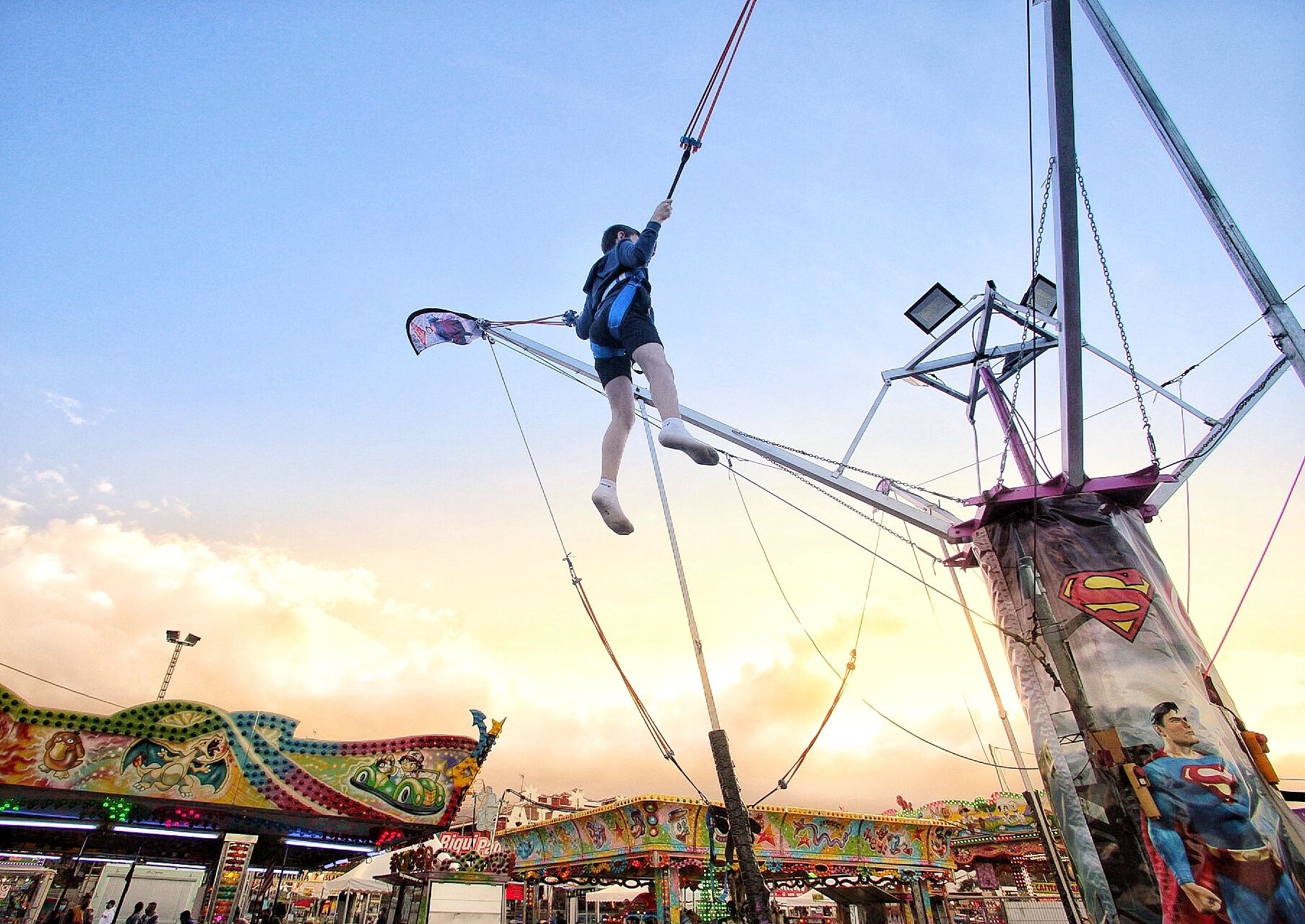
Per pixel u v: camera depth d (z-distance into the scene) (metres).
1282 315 6.09
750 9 3.55
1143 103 6.75
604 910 43.97
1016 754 12.19
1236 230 6.35
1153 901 8.12
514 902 26.73
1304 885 7.71
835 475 11.60
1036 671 9.70
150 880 19.47
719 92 3.79
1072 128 6.68
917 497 11.84
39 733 13.59
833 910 41.53
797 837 26.30
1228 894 7.77
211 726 15.04
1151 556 10.09
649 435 6.67
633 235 4.29
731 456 11.83
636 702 6.50
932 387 13.43
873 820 28.50
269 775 15.30
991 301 12.60
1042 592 9.92
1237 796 8.15
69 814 14.99
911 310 13.26
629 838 22.97
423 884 22.08
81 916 18.30
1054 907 24.56
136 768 14.20
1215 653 9.43
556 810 28.95
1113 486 10.23
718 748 4.68
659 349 3.56
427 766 16.83
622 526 3.45
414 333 8.60
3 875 18.69
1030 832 34.12
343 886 29.25
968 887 35.66
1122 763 8.75
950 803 38.09
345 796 15.86
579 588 6.84
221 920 17.19
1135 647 9.21
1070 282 7.39
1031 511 10.52
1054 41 6.27
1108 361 11.94
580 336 4.18
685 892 23.78
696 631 5.25
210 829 17.75
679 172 3.92
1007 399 12.65
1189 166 6.50
